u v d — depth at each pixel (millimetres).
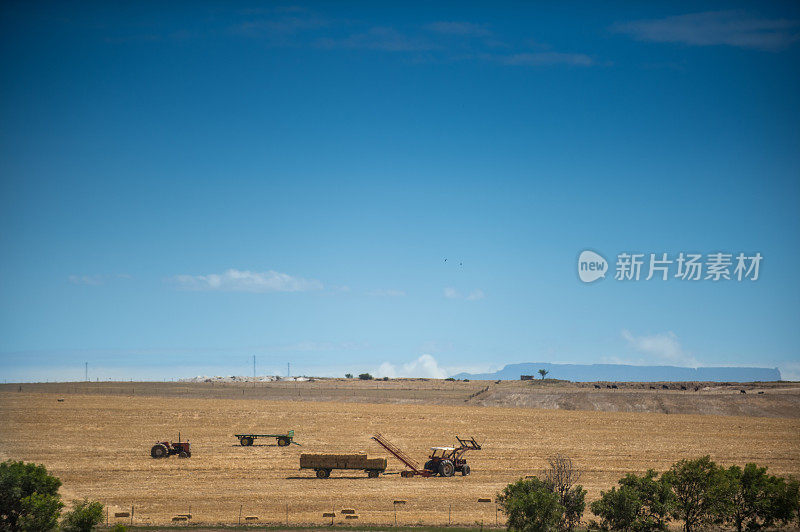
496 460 81750
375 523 50438
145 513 53406
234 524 49969
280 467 75125
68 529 42031
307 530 48562
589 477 71750
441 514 53531
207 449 88500
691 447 93188
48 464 75312
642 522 46281
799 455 87438
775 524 49438
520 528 43062
